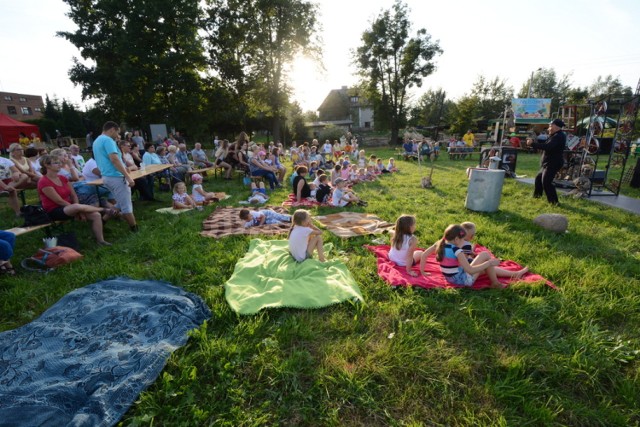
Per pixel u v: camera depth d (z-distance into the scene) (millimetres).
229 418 2045
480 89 46219
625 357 2527
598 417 2037
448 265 3598
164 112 26188
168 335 2666
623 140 8117
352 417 2059
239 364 2451
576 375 2375
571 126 10141
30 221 4527
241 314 3020
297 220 4133
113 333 2645
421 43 33469
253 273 3840
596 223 5824
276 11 27125
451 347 2654
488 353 2555
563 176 9938
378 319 3016
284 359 2508
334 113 59125
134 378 2164
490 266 3488
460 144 20750
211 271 3959
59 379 2164
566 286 3533
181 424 1966
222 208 7426
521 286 3484
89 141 24344
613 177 11680
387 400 2170
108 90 26078
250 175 10672
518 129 24734
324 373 2355
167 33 24250
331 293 3322
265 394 2232
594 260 4191
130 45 23141
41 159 4703
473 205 6762
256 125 37375
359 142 36250
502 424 1953
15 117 52750
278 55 27938
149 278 3803
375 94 36156
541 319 2961
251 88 29453
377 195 8664
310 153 16938
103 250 4711
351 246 4895
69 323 2795
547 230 5391
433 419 2045
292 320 2932
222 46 28047
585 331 2797
